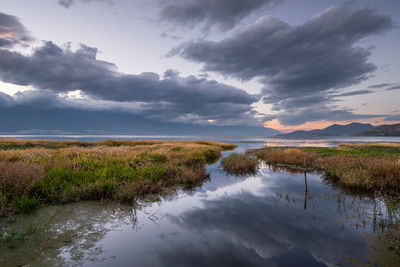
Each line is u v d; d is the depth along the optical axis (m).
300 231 3.76
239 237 3.52
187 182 7.55
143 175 7.41
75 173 6.64
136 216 4.42
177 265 2.70
